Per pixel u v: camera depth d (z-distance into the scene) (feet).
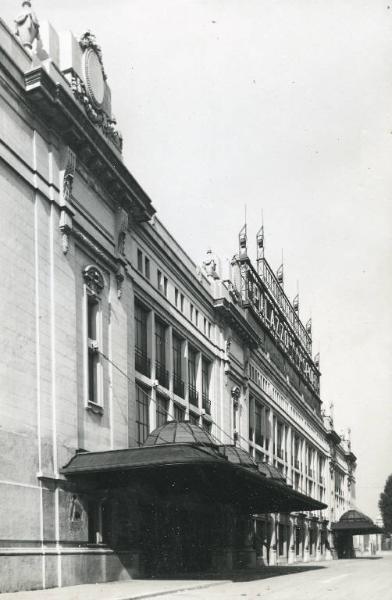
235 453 114.73
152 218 109.19
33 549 64.18
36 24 77.46
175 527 103.71
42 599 52.26
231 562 120.47
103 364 85.05
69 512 71.46
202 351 131.95
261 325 183.01
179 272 120.88
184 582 75.77
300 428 231.71
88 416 79.66
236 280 163.94
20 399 65.87
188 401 120.98
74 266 79.41
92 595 56.03
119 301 91.15
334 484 298.56
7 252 66.54
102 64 89.20
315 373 277.64
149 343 105.60
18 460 64.34
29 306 69.26
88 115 83.61
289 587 69.46
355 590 64.75
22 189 70.33
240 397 154.30
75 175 81.25
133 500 87.35
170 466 71.77
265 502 122.52
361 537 385.50
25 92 71.67
